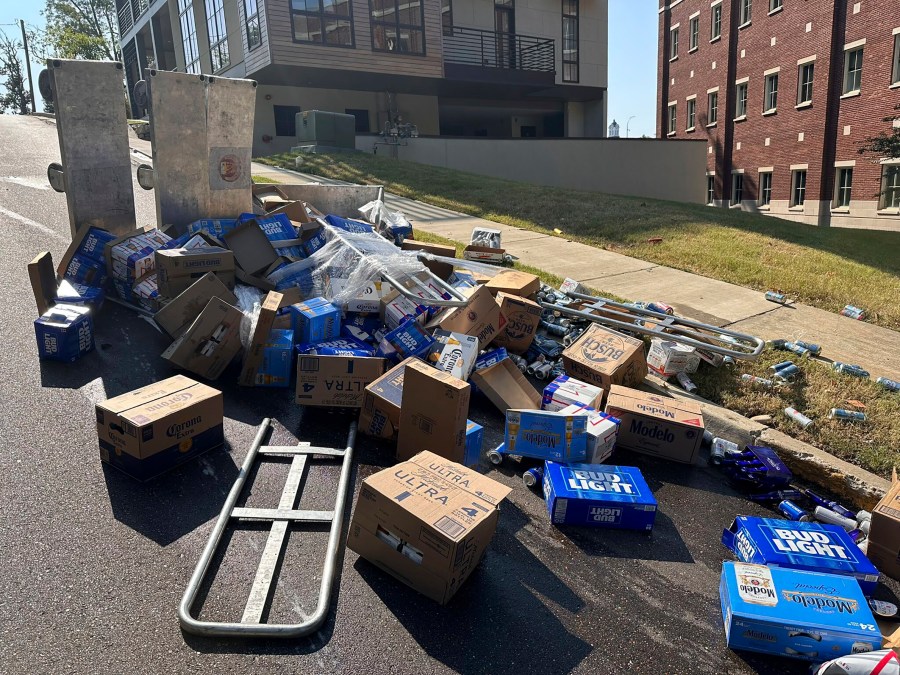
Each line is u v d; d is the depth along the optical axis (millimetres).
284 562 3221
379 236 7293
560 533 3729
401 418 4098
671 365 5668
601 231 11008
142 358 5430
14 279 6797
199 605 2889
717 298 7824
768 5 26594
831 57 23438
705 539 3793
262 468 4027
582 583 3312
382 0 20688
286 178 13719
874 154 21500
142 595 2936
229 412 4738
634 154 24844
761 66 27359
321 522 3537
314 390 4566
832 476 4430
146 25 30938
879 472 4480
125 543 3264
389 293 5910
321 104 23156
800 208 25781
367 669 2645
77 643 2656
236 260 6363
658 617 3111
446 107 28031
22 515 3406
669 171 25859
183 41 26641
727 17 29031
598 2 28469
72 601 2869
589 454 4383
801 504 4230
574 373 5539
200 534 3377
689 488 4352
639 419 4676
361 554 3242
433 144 21109
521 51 26281
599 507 3740
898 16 20719
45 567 3059
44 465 3855
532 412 4332
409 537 3047
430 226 10820
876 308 7602
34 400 4590
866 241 13453
